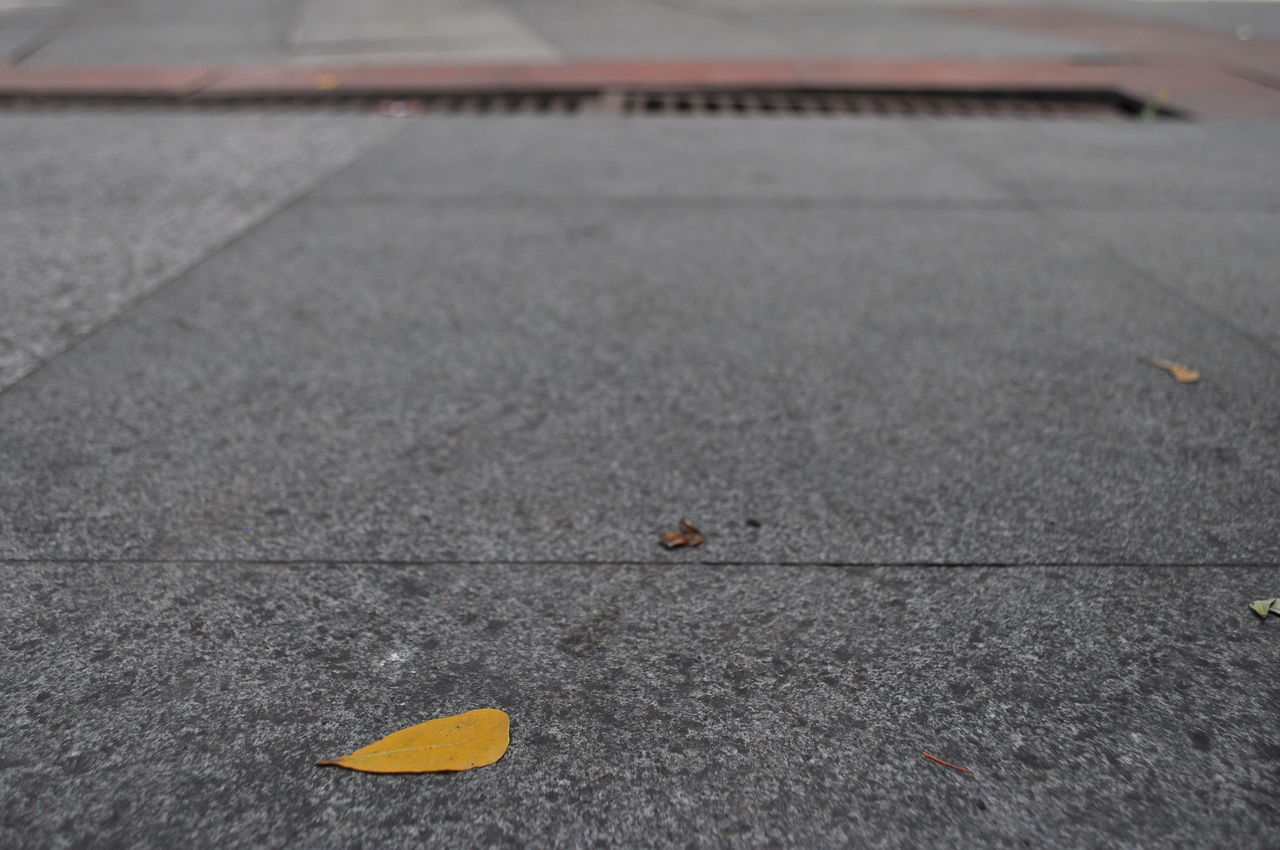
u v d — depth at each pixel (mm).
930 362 3320
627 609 2166
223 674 1980
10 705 1897
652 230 4656
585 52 9086
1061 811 1685
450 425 2926
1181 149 6301
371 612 2154
